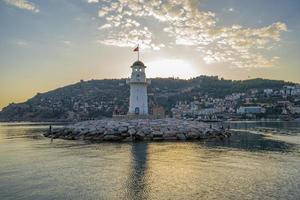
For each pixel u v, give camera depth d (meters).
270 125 146.25
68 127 73.12
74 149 45.31
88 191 23.25
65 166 32.06
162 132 59.78
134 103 78.12
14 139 66.12
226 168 31.00
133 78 78.00
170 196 22.02
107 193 22.78
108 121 71.81
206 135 63.66
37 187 24.30
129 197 21.91
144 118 77.00
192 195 22.19
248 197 21.59
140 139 58.09
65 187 24.27
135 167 31.47
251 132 87.44
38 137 70.62
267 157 37.88
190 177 27.23
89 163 33.62
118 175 28.02
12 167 31.67
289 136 71.88
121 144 51.56
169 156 38.25
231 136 71.31
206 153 41.00
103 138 58.31
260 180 26.08
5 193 22.78
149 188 23.95
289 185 24.48
